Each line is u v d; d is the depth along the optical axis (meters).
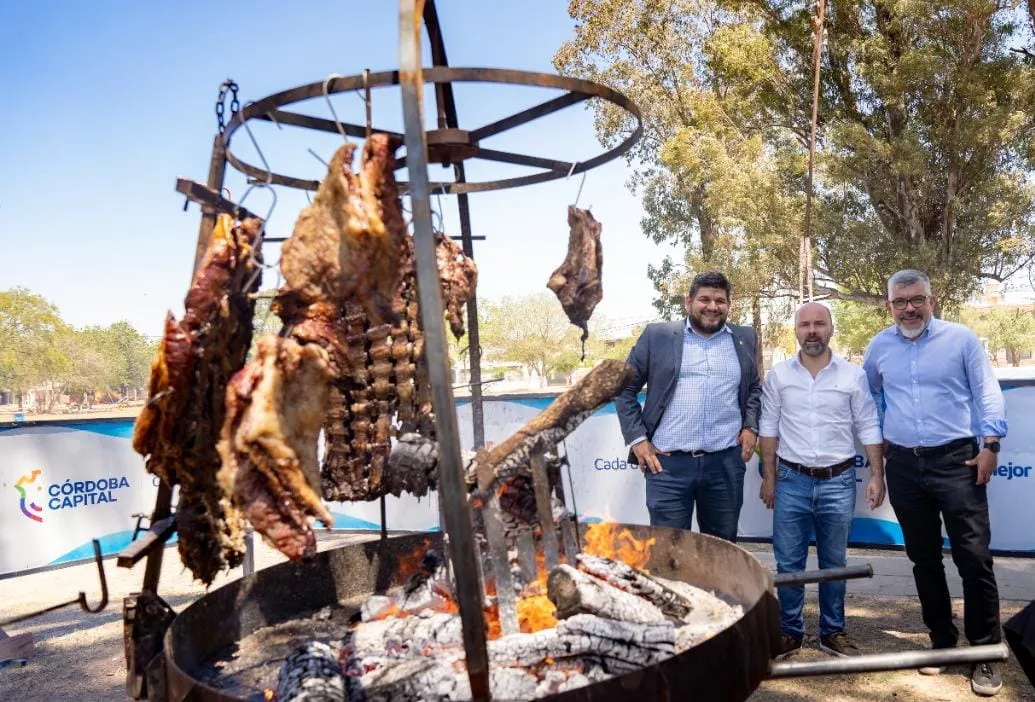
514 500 2.96
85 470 7.38
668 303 23.19
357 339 2.47
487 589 2.94
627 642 2.34
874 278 19.69
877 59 19.11
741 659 2.01
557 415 2.71
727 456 4.27
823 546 4.43
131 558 2.27
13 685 4.62
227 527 2.73
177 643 2.43
